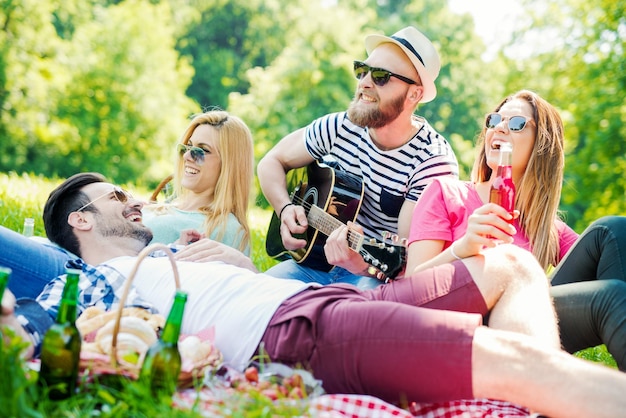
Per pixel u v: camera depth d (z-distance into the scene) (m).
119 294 3.19
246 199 4.76
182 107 28.58
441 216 3.75
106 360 2.52
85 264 3.27
